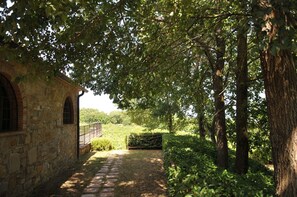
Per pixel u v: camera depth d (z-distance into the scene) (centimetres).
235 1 322
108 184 812
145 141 1791
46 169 829
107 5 390
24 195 669
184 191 394
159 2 472
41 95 787
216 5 465
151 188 764
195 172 446
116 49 517
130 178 892
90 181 852
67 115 1162
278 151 302
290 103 294
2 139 568
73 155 1195
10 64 585
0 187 557
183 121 1519
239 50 550
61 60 457
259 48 253
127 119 3759
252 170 784
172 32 520
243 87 632
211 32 525
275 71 300
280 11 251
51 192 723
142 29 513
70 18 393
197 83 846
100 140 1675
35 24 333
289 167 293
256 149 841
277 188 306
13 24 267
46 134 831
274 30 259
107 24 447
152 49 553
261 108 710
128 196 689
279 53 296
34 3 268
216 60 701
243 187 358
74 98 1220
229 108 778
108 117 4419
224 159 719
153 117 1709
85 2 328
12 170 609
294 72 299
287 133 294
